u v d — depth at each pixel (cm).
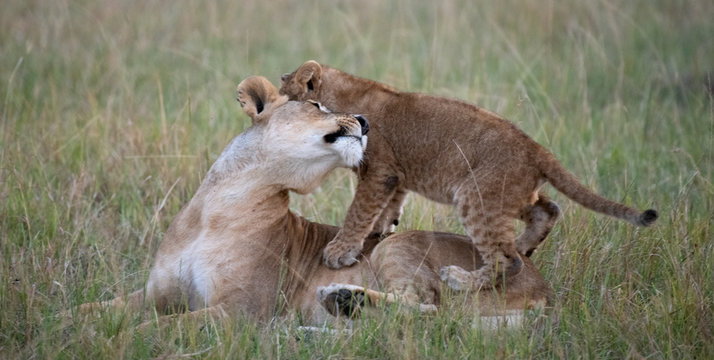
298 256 980
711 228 1056
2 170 1201
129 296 940
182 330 847
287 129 937
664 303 898
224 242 939
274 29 2175
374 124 1008
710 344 826
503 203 919
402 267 941
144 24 2095
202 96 1623
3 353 797
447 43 1988
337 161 944
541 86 1664
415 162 990
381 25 2214
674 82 1742
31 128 1392
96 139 1377
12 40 1914
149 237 1117
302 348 815
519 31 2109
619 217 891
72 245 1044
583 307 887
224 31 2108
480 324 835
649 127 1525
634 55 1903
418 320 856
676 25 2144
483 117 964
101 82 1681
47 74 1736
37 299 891
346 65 1903
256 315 925
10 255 1002
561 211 1045
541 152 934
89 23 2080
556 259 1002
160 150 1325
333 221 1188
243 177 947
